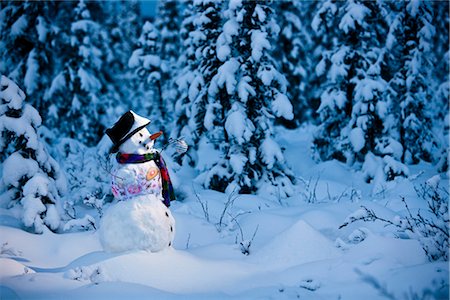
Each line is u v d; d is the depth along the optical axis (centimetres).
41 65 1716
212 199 821
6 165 620
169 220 456
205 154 1130
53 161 673
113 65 2494
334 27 1352
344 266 419
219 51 905
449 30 1884
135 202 440
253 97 943
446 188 802
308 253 470
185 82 1331
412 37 1227
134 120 467
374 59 1263
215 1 979
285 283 412
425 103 1259
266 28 951
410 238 462
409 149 1258
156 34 1884
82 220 598
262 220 642
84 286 388
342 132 1260
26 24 1627
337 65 1243
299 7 2180
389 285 363
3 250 513
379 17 1237
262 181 946
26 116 632
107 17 2606
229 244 550
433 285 343
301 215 639
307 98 2264
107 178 947
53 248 549
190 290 396
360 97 1173
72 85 1770
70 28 1848
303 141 1709
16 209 651
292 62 2142
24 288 380
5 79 622
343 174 1152
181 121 1388
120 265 412
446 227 438
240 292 394
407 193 805
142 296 369
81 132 1839
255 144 960
